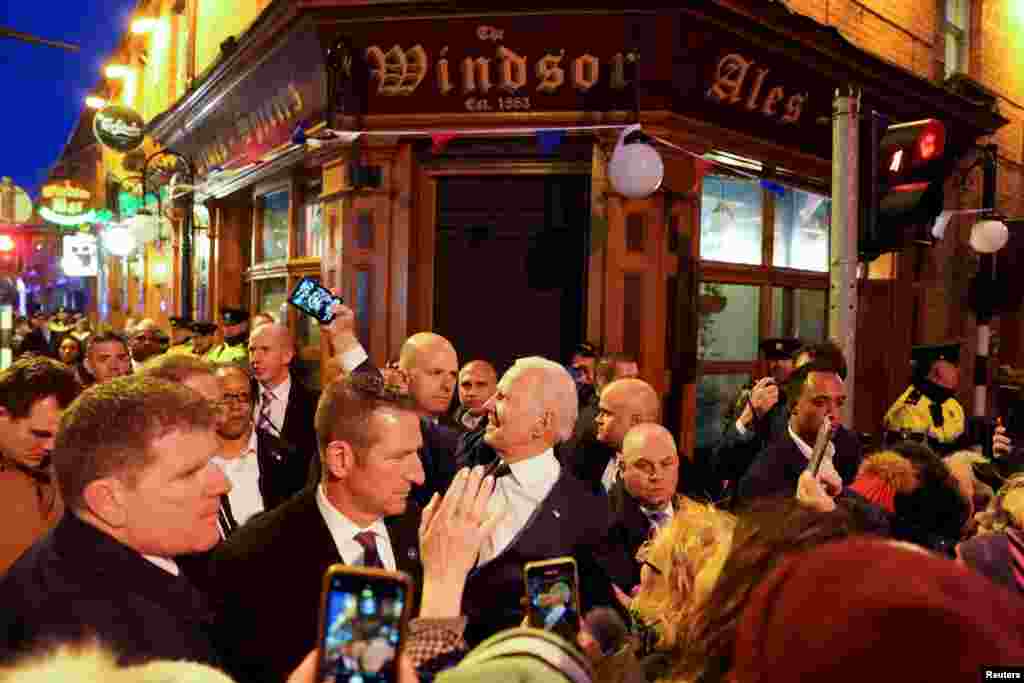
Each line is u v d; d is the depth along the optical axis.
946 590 0.65
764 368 7.36
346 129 6.37
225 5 9.52
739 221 7.48
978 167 10.02
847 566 0.70
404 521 2.27
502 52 5.96
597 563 2.70
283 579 1.97
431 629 1.65
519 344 6.50
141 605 1.57
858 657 0.63
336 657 1.09
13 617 1.51
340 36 6.09
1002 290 7.97
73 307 20.91
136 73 14.05
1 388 2.58
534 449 2.76
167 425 1.62
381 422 1.99
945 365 5.98
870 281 9.16
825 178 7.90
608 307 6.15
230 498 3.37
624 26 5.79
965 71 9.85
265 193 8.96
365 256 6.51
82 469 1.59
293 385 4.30
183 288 10.34
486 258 6.54
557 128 6.04
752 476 3.57
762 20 6.12
